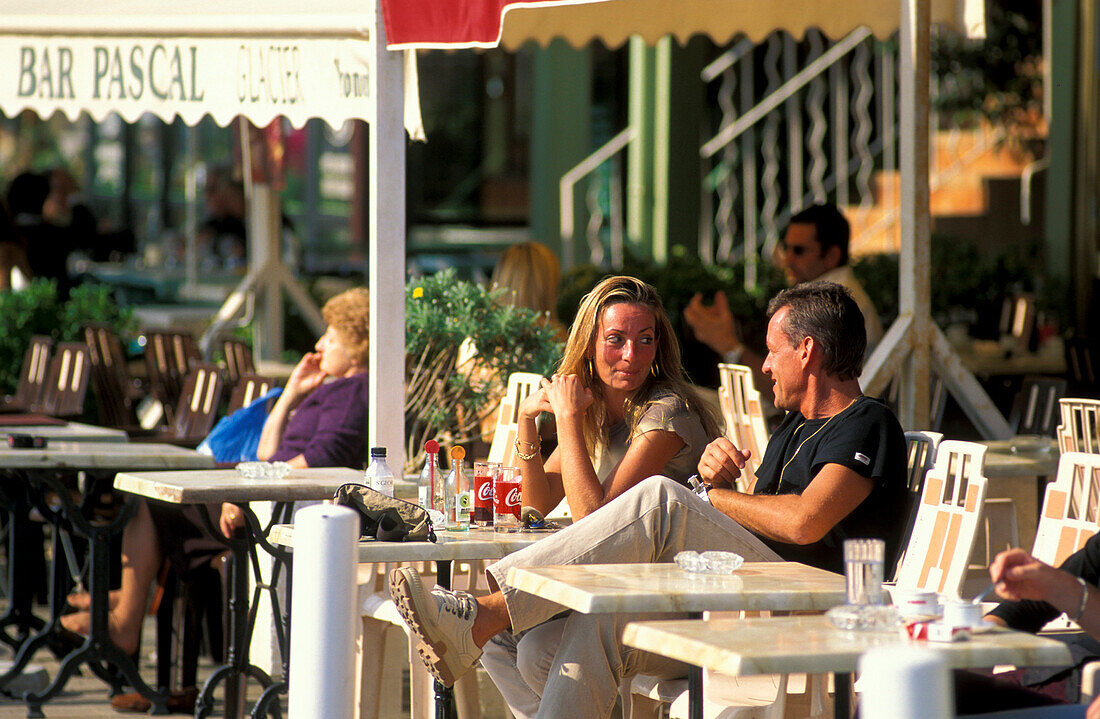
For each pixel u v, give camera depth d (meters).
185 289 47.09
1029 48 35.81
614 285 13.60
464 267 50.00
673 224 38.16
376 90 15.51
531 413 13.80
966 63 35.56
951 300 29.67
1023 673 10.49
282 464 14.37
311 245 56.34
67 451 15.98
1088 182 34.28
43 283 31.67
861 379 17.84
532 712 12.51
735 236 40.47
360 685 13.88
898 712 6.62
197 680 18.11
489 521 12.55
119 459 15.66
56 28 18.41
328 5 16.83
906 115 18.27
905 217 18.30
